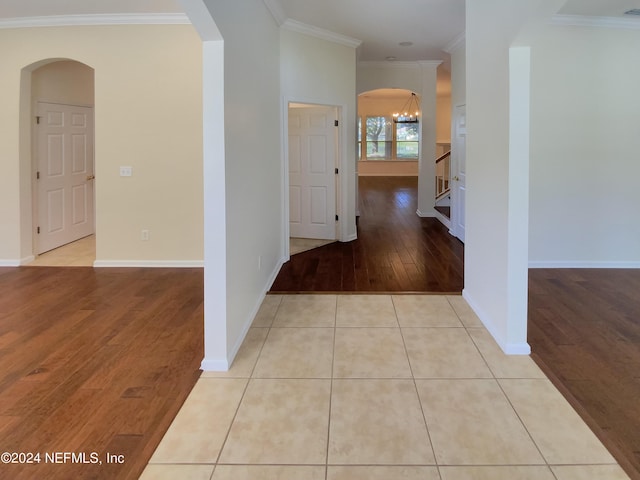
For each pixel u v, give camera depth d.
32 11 4.68
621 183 4.97
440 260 5.53
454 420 2.25
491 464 1.93
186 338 3.26
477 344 3.13
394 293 4.25
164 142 5.07
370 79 8.01
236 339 3.06
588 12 4.52
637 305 3.88
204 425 2.22
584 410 2.33
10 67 5.04
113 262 5.24
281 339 3.24
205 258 2.76
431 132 8.46
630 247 5.07
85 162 6.52
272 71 4.63
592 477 1.85
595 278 4.67
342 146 6.41
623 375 2.69
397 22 5.28
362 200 11.10
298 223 6.92
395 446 2.06
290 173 6.84
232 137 2.91
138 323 3.54
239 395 2.50
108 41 4.95
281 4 4.55
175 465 1.94
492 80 3.16
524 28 2.58
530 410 2.33
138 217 5.18
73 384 2.62
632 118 4.88
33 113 5.49
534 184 4.98
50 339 3.23
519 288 2.93
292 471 1.90
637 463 1.93
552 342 3.15
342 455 2.00
